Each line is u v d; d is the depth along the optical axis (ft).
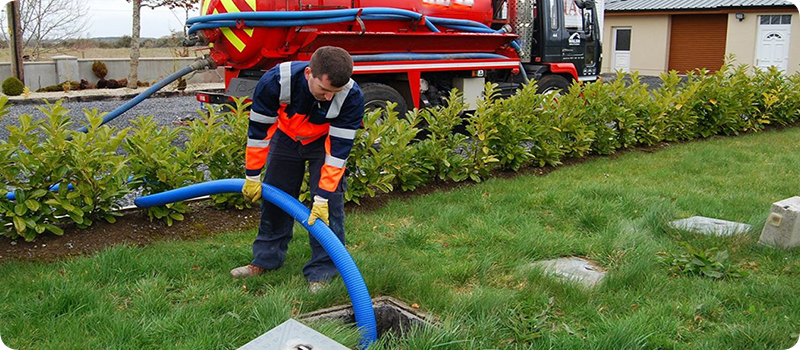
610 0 89.61
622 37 85.66
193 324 10.71
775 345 10.25
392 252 14.70
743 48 76.13
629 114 28.19
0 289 11.87
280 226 13.03
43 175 14.25
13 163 14.30
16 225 13.64
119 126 34.94
